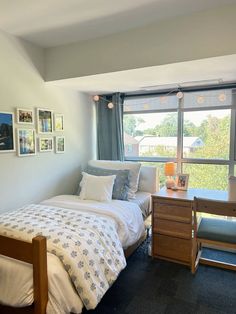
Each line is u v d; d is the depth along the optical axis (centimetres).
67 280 149
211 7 195
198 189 292
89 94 375
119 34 238
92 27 227
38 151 281
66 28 229
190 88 328
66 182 329
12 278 148
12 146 248
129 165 330
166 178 317
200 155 340
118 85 312
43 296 138
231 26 192
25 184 266
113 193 292
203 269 242
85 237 175
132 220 253
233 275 231
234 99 311
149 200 317
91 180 290
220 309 185
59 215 210
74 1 184
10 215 209
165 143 360
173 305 190
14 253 147
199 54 204
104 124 385
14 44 247
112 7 193
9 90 244
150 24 221
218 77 273
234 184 230
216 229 229
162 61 219
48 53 280
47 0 182
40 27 228
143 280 223
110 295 201
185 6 193
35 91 274
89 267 160
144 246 291
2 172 240
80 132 356
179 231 247
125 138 388
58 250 156
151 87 329
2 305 157
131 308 186
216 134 328
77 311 150
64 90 322
